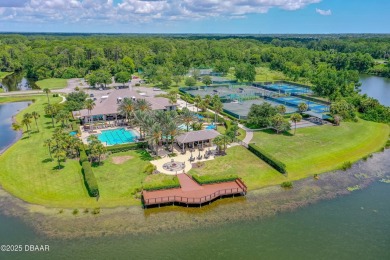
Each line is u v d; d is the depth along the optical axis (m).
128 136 99.50
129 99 103.75
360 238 52.44
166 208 61.38
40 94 162.38
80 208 60.62
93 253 48.78
